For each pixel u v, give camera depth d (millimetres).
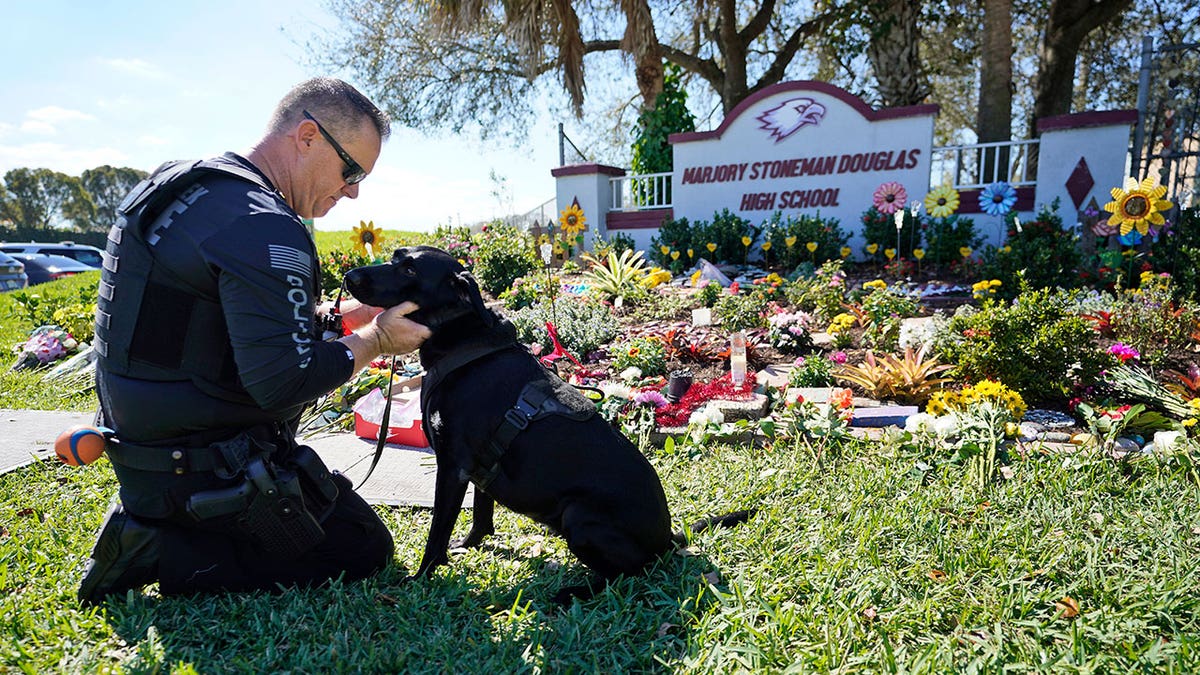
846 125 9953
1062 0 14352
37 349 5836
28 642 1913
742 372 4176
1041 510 2680
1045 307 4086
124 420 1940
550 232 11820
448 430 2301
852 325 5840
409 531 2760
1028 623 1990
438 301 2271
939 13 16391
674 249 10438
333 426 4074
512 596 2260
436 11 13281
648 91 13695
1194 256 6309
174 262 1834
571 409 2271
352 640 1983
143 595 2162
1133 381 3752
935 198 8562
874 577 2252
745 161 10703
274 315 1873
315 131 2145
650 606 2195
